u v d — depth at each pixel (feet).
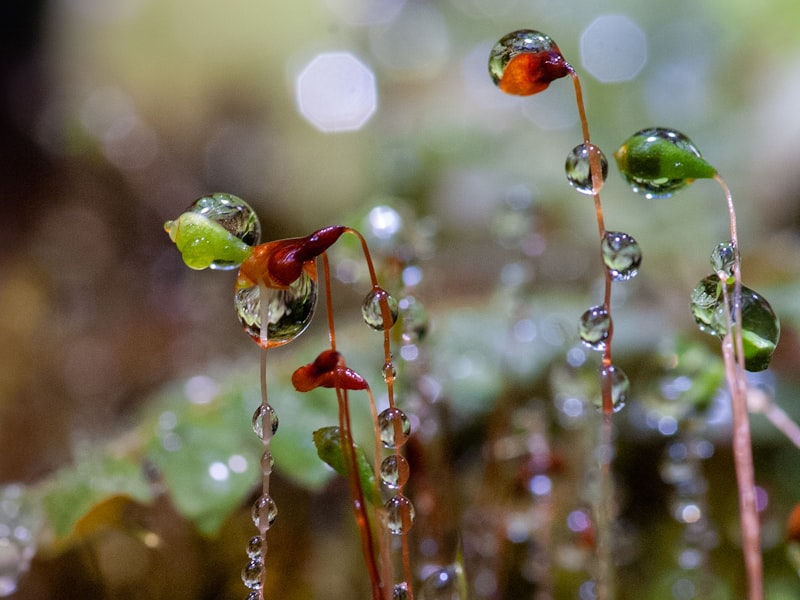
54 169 0.79
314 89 0.71
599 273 0.48
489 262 0.51
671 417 0.29
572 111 0.64
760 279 0.38
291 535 0.31
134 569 0.31
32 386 0.55
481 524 0.31
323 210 0.67
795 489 0.33
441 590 0.26
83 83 0.82
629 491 0.35
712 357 0.29
